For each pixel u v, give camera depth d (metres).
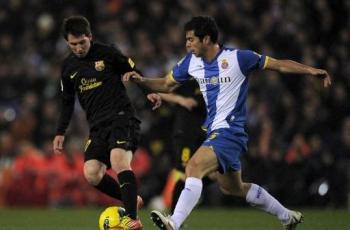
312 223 30.34
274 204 24.08
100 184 24.69
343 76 53.75
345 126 46.75
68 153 47.84
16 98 57.72
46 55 60.91
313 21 58.22
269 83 52.59
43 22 61.72
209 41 23.00
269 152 46.75
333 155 46.00
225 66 23.02
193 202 21.91
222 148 22.42
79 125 50.78
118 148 23.73
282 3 58.84
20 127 53.06
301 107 51.34
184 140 30.20
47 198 47.41
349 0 58.34
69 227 30.11
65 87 25.11
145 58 55.81
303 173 45.50
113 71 24.53
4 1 63.84
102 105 24.34
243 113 23.23
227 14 57.72
